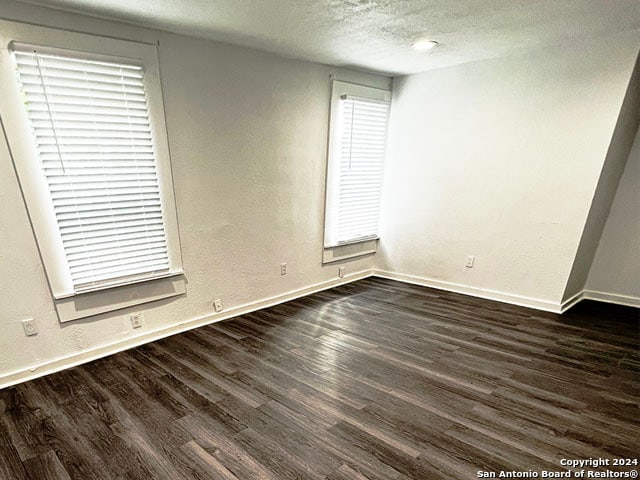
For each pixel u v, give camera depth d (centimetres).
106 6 204
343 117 378
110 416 196
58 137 215
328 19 231
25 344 226
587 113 293
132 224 254
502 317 335
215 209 300
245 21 231
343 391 221
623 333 302
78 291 238
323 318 332
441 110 378
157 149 256
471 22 240
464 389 224
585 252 343
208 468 163
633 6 214
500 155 346
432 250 415
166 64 251
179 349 270
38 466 164
